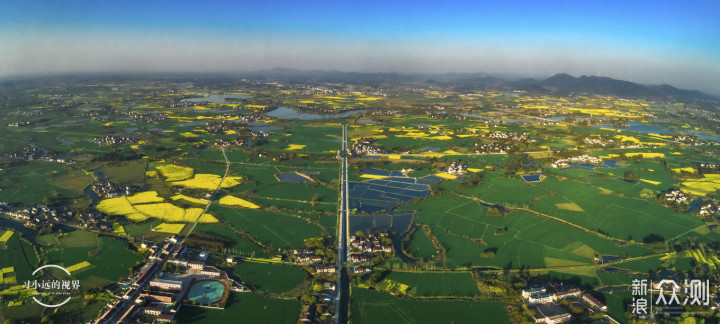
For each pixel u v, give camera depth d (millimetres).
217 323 98188
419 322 100375
